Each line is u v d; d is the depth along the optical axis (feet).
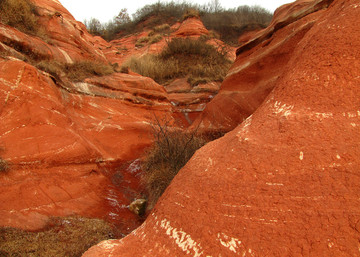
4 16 22.74
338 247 4.42
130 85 29.84
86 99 23.71
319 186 5.15
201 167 7.18
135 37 99.91
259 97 20.44
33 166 13.32
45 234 9.96
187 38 60.23
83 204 13.17
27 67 16.61
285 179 5.53
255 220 5.33
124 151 20.81
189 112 37.68
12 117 14.61
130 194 15.92
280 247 4.80
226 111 23.62
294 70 7.76
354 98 6.13
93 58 32.94
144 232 6.90
